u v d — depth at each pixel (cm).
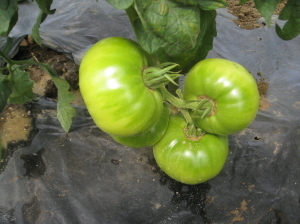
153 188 40
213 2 19
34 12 59
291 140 44
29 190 39
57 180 40
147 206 39
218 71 26
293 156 42
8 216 37
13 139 43
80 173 41
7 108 45
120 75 22
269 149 43
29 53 58
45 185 40
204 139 31
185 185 40
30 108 46
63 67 57
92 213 38
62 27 58
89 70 22
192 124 30
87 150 43
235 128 27
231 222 38
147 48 20
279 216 38
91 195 40
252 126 46
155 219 38
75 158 42
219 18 64
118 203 39
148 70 23
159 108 24
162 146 31
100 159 42
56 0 61
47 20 58
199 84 26
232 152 43
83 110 46
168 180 41
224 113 26
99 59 22
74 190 40
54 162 42
